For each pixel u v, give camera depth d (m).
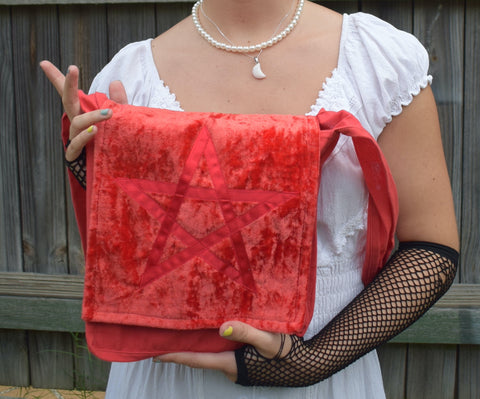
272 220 0.71
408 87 0.78
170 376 0.83
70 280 2.11
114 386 0.94
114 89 0.80
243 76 0.81
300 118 0.73
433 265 0.77
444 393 2.01
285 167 0.71
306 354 0.72
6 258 2.14
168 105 0.82
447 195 0.80
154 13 1.87
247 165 0.71
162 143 0.72
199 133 0.72
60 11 1.91
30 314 2.14
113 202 0.73
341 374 0.84
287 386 0.74
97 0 1.85
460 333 1.92
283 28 0.82
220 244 0.72
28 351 2.22
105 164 0.73
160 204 0.72
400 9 1.76
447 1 1.74
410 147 0.79
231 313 0.72
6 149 2.04
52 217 2.09
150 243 0.73
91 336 0.74
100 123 0.73
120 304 0.73
